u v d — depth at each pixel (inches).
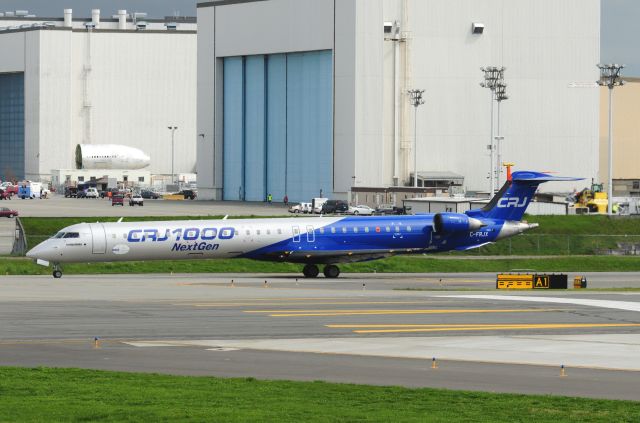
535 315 6963.6
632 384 4584.2
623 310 7283.5
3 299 7519.7
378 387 4360.2
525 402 4094.5
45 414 3713.1
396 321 6565.0
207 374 4714.6
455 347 5590.6
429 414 3833.7
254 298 7785.4
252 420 3639.3
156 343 5585.6
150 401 3976.4
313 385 4379.9
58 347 5413.4
